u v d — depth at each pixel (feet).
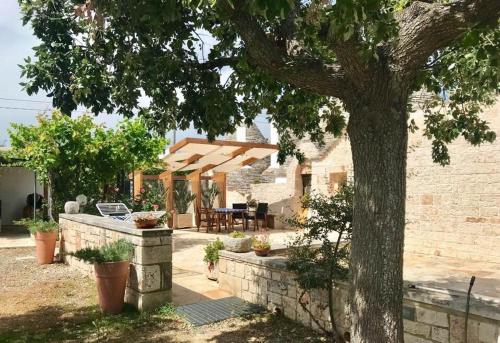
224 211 48.60
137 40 12.96
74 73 12.98
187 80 14.35
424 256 32.99
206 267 25.31
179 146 40.83
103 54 13.50
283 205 52.90
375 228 9.66
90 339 15.71
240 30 10.23
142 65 13.17
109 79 13.55
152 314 18.37
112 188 40.65
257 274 19.79
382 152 9.64
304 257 16.53
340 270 15.37
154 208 42.42
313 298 16.56
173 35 13.76
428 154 33.04
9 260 30.22
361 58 9.14
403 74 9.29
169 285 19.30
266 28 12.41
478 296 11.96
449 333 11.89
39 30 12.87
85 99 13.58
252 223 56.80
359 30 9.79
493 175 29.71
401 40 9.12
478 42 10.57
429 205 32.96
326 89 10.43
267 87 16.20
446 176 32.12
